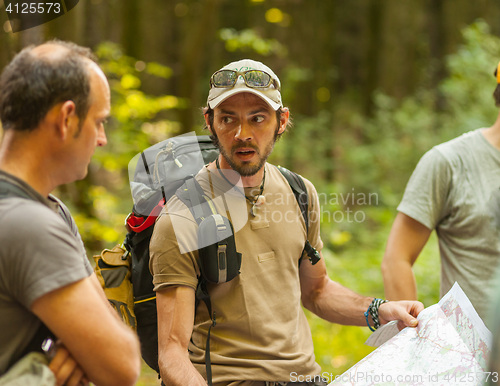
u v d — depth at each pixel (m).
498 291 1.34
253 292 2.18
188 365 2.06
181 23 14.62
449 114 12.01
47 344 1.62
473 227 2.75
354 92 17.03
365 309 2.42
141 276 2.20
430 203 2.85
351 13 17.69
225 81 2.16
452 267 2.84
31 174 1.57
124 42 12.36
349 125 15.32
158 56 14.12
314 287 2.56
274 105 2.17
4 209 1.49
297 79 14.76
